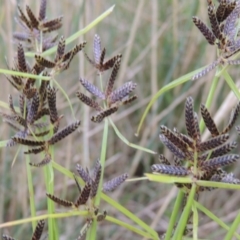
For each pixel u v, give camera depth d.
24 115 0.35
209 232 0.97
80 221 0.90
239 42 0.34
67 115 0.91
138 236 0.97
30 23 0.38
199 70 0.34
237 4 0.34
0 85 0.85
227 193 1.04
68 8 0.85
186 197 0.35
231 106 0.72
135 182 1.08
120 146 1.06
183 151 0.33
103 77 0.90
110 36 0.98
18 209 0.88
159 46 1.04
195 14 0.93
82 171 0.34
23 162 0.83
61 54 0.35
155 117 0.90
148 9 1.07
